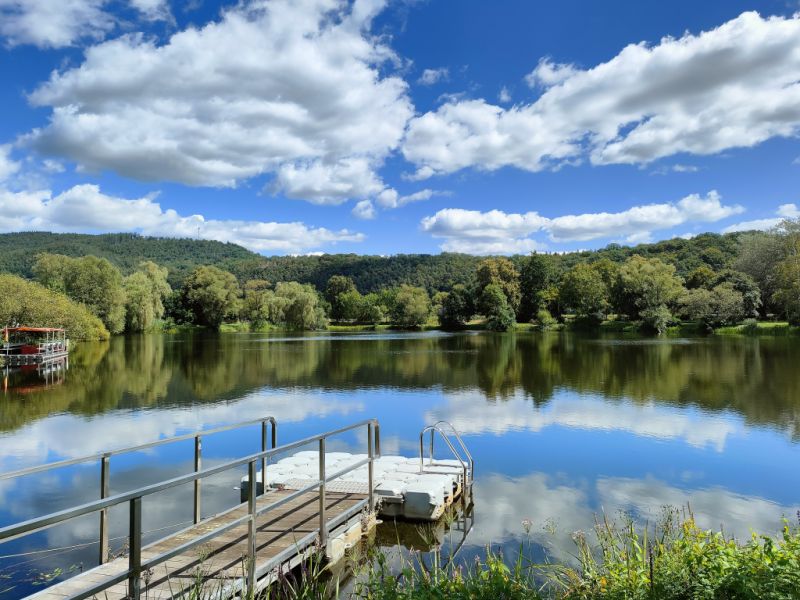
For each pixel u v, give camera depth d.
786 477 10.98
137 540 3.55
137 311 64.81
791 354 35.31
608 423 16.05
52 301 43.16
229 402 20.19
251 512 4.70
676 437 14.32
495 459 12.24
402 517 8.16
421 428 15.52
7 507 9.36
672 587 3.74
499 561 4.25
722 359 33.03
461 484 9.42
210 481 10.32
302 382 25.30
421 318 89.88
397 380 25.67
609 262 82.81
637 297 66.62
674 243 99.94
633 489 10.20
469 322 91.19
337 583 5.95
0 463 12.45
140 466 11.95
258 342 53.59
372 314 96.06
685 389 22.30
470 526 8.17
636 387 22.91
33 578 6.24
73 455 13.08
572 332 68.06
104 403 20.16
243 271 146.00
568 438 14.18
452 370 29.58
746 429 15.21
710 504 9.47
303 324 81.50
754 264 62.22
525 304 83.19
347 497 7.64
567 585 4.93
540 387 23.11
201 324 80.75
